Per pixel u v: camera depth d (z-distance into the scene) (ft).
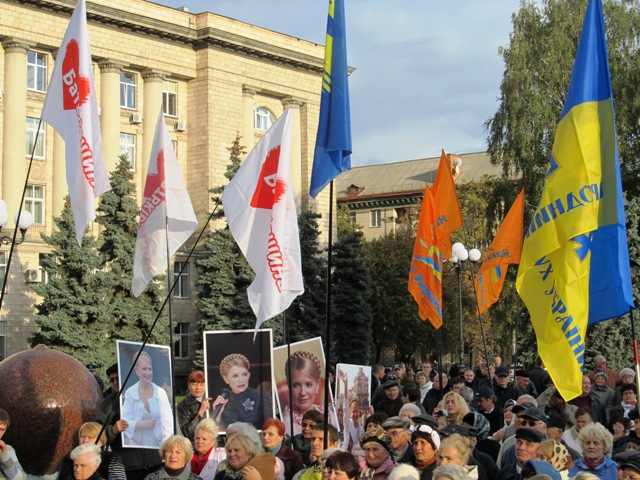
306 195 225.35
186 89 210.38
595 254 37.29
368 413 44.73
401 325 231.30
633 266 124.77
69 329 147.13
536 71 160.25
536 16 164.04
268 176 40.42
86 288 150.30
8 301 175.52
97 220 154.92
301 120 226.38
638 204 128.06
